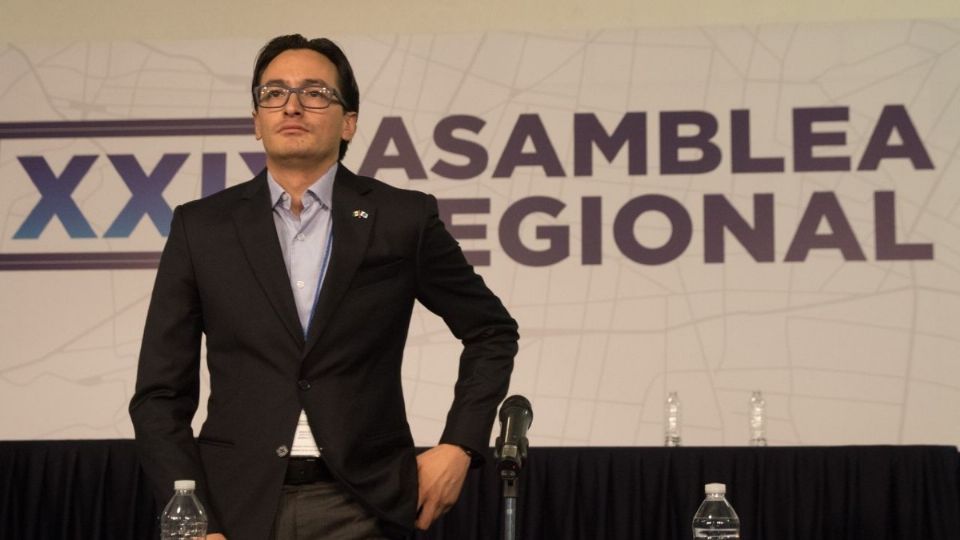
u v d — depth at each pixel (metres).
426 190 9.38
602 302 9.19
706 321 9.10
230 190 4.10
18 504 7.07
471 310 4.21
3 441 7.12
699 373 9.04
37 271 9.45
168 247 4.00
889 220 9.09
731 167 9.25
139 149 9.57
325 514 3.71
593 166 9.34
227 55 9.65
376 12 9.63
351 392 3.81
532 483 7.02
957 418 8.84
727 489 6.96
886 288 9.02
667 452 7.02
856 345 8.98
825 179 9.18
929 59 9.26
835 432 8.90
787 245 9.12
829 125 9.23
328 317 3.81
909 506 6.91
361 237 3.91
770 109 9.30
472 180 9.38
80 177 9.55
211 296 3.87
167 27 9.71
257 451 3.71
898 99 9.23
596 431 9.05
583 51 9.47
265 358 3.80
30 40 9.73
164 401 3.87
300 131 3.95
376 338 3.89
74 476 7.07
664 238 9.22
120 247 9.46
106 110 9.62
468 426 4.01
